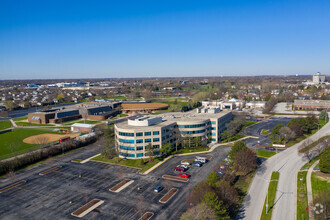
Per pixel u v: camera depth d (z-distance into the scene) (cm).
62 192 9275
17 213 7906
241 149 11100
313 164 11475
